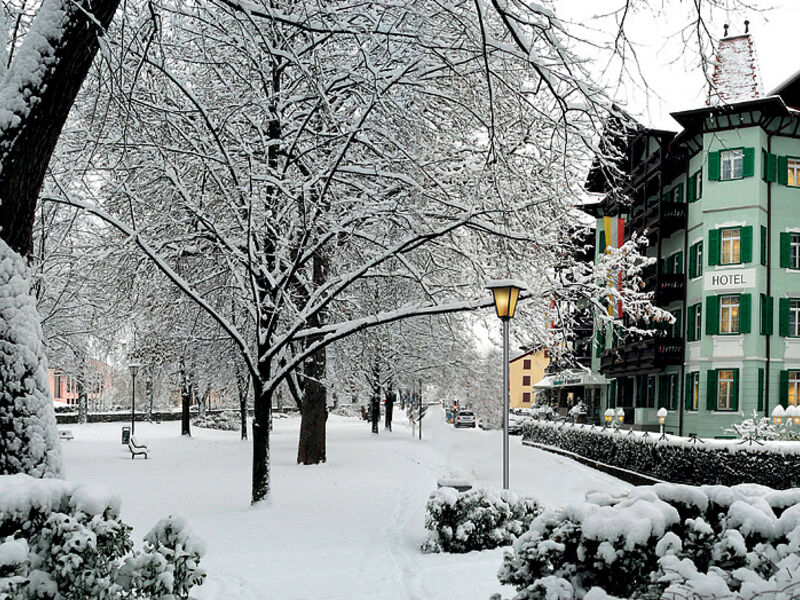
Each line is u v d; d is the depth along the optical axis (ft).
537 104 39.88
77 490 15.57
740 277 105.19
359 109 47.96
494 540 32.30
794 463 54.34
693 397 110.73
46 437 18.93
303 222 43.34
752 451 57.98
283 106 46.88
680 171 122.21
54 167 42.96
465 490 36.50
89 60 20.89
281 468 70.49
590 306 57.62
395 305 66.33
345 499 49.08
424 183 43.39
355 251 55.88
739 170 107.14
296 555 30.66
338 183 46.75
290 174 49.75
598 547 14.53
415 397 165.37
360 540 34.47
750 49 112.06
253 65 45.73
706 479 62.18
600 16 25.96
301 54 43.45
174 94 44.68
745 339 104.12
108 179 47.85
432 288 52.08
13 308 18.99
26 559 13.98
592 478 73.15
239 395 124.88
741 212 105.91
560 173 44.32
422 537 35.35
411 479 61.87
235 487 56.70
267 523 39.22
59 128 20.53
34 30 20.08
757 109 104.22
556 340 55.57
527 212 44.47
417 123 44.47
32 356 19.02
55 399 219.20
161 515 42.11
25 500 14.89
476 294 51.98
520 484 64.95
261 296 48.67
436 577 26.40
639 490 16.10
